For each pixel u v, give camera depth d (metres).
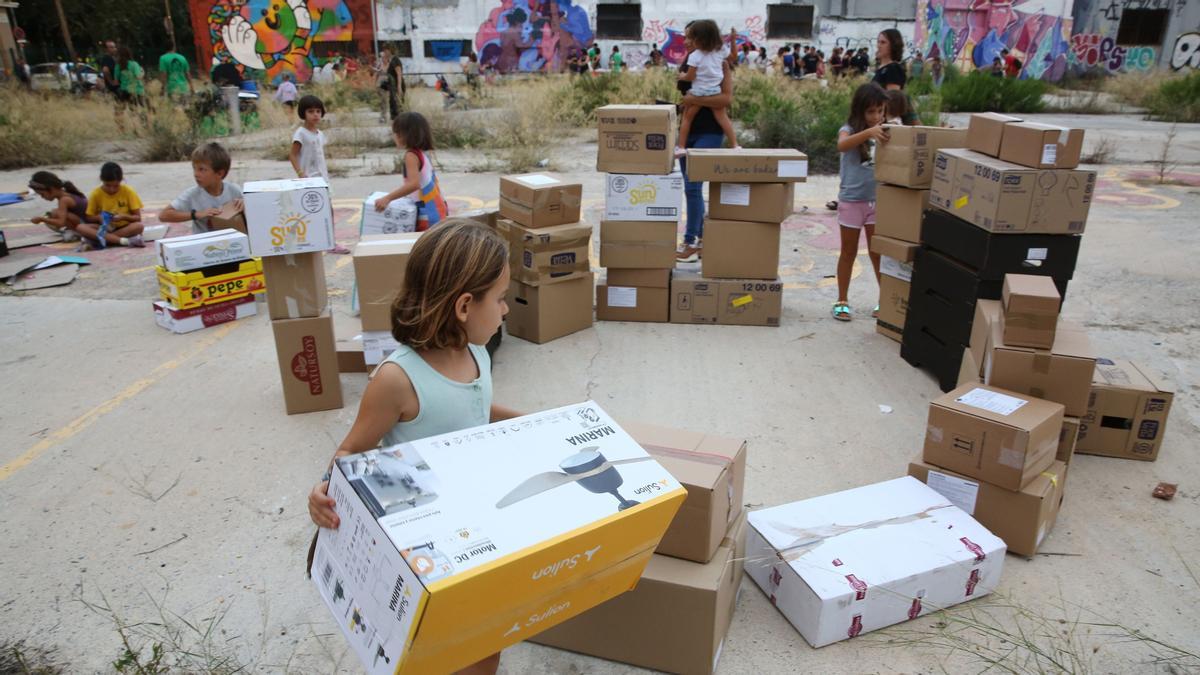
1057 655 2.58
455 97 19.73
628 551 1.74
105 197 7.63
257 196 3.87
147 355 5.11
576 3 28.36
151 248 7.68
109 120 15.47
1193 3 27.91
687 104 6.70
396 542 1.45
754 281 5.46
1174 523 3.30
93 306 6.03
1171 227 8.04
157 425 4.19
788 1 28.62
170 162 13.30
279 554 3.15
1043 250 4.00
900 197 4.89
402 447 1.71
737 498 2.70
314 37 27.84
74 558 3.12
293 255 4.05
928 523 2.93
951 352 4.42
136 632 2.73
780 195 5.25
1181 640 2.64
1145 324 5.50
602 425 1.89
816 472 3.70
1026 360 3.33
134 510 3.44
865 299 6.13
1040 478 3.09
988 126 4.24
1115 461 3.79
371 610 1.54
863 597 2.60
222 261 5.54
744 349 5.16
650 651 2.52
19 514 3.41
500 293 1.87
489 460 1.71
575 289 5.33
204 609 2.84
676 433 2.77
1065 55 28.73
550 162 11.88
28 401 4.47
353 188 10.68
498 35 28.44
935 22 28.52
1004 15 28.19
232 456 3.88
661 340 5.32
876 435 4.05
